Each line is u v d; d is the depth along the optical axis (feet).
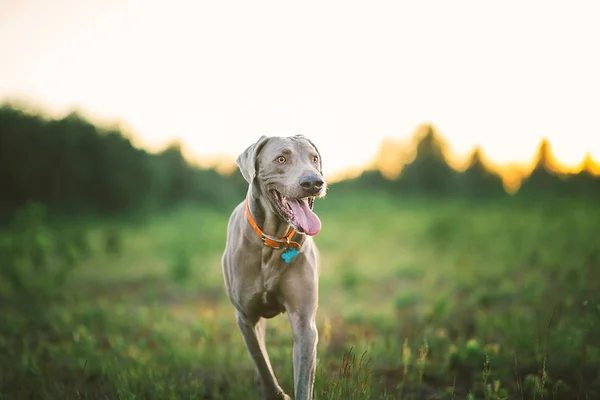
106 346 22.47
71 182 77.82
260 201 14.19
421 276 38.37
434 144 133.39
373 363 18.63
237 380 17.42
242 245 14.26
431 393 16.51
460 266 38.34
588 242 37.50
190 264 37.86
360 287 35.37
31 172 74.59
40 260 33.96
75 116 80.74
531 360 17.54
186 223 58.29
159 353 21.08
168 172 92.27
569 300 22.18
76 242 47.06
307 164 13.83
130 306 30.71
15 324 24.66
